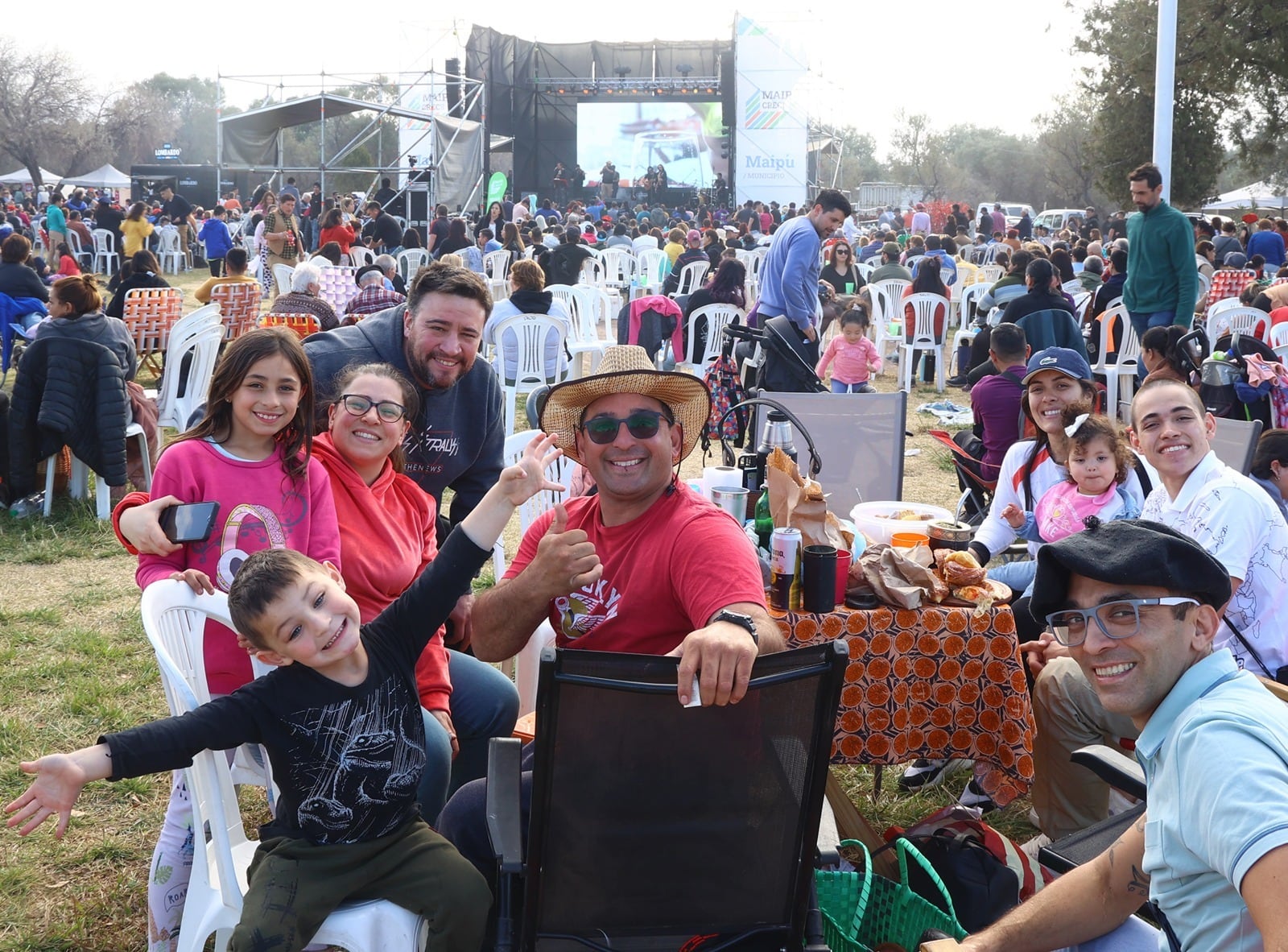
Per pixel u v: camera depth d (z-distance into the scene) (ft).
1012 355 19.01
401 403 10.28
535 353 28.19
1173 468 11.00
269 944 7.17
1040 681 10.73
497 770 7.84
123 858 10.98
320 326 27.63
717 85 102.89
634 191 103.86
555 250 43.68
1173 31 40.88
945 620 10.27
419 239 58.29
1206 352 22.18
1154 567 5.79
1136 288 26.99
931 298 36.45
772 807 6.64
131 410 22.08
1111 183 94.94
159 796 12.20
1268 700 5.63
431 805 9.30
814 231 25.59
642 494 8.14
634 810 6.55
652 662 6.15
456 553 7.93
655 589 8.00
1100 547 5.98
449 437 12.29
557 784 6.41
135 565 19.26
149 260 34.27
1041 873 9.43
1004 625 10.28
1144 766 6.03
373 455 10.27
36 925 9.88
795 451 12.13
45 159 156.15
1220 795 5.18
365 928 7.39
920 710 10.37
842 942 8.20
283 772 7.50
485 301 11.76
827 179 115.65
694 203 103.45
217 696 9.34
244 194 103.86
